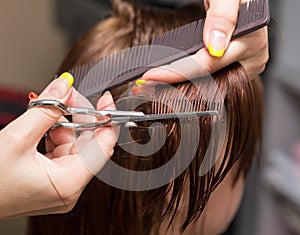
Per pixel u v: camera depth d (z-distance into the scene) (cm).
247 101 48
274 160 126
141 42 53
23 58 194
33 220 62
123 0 60
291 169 123
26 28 192
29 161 43
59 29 167
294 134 129
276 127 127
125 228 54
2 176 42
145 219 53
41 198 44
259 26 43
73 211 56
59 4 157
